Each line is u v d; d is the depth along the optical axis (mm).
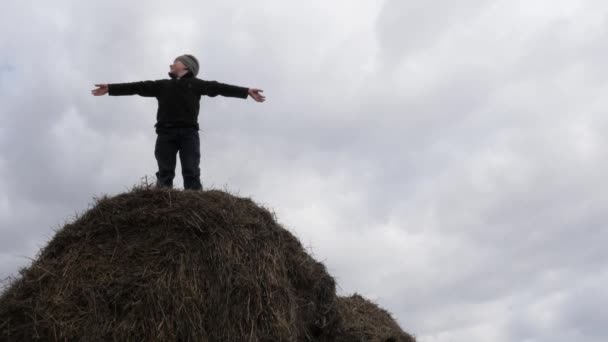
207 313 6555
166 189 7312
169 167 9219
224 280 6684
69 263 6879
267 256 7059
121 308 6449
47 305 6539
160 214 7035
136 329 6324
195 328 6422
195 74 9742
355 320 8945
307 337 7168
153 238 6914
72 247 7070
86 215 7293
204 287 6641
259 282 6820
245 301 6660
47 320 6406
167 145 9250
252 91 9508
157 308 6418
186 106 9281
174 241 6848
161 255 6762
